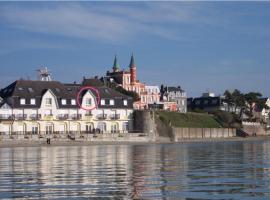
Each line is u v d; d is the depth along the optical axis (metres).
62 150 89.19
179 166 47.81
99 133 134.75
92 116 143.25
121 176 38.00
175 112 169.88
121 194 28.72
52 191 29.92
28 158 62.81
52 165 49.81
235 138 174.62
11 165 50.00
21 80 139.62
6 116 131.75
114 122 146.50
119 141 134.62
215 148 96.56
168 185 32.41
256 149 90.06
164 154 72.31
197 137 164.50
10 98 133.50
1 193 29.25
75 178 36.69
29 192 29.59
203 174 39.28
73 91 144.12
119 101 148.25
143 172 41.25
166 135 151.50
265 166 46.78
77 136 127.25
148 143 134.88
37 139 120.00
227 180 34.88
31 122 134.75
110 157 64.56
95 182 34.12
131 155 69.75
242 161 54.50
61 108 139.00
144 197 27.75
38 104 136.38
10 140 116.69
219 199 27.00
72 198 27.47
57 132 135.38
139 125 147.62
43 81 142.88
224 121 189.00
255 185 32.06
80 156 67.31
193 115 176.25
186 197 27.70
